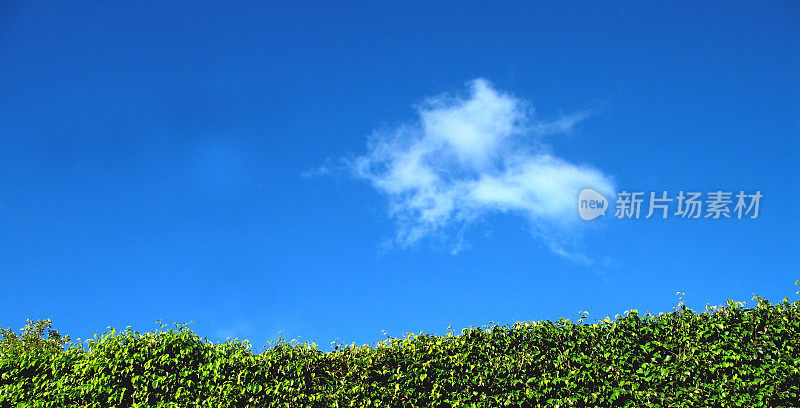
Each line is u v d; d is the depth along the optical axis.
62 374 8.88
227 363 8.64
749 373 7.16
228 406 8.19
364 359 8.49
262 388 8.35
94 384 8.49
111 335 8.98
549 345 8.07
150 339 8.96
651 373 7.53
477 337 8.40
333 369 8.61
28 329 12.72
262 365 8.59
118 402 8.46
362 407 8.03
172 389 8.45
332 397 8.15
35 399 8.66
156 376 8.45
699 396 7.19
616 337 7.92
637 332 7.89
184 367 8.62
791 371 7.03
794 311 7.45
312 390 8.36
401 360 8.36
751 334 7.42
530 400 7.70
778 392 6.97
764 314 7.54
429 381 8.12
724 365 7.27
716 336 7.58
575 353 7.90
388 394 8.09
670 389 7.37
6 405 8.60
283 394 8.25
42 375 8.86
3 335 12.19
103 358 8.73
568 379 7.66
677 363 7.46
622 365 7.66
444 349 8.28
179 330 9.12
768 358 7.20
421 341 8.54
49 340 12.50
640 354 7.71
